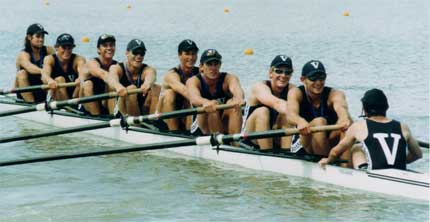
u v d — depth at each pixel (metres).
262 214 11.32
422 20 40.47
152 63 27.53
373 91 11.77
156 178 13.55
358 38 33.44
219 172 13.88
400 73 23.94
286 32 36.62
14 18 45.69
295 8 50.62
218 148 13.70
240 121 14.52
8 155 15.55
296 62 27.20
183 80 15.67
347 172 12.20
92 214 11.48
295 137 13.20
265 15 45.78
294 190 12.51
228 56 28.75
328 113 12.86
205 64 14.49
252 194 12.40
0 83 24.34
